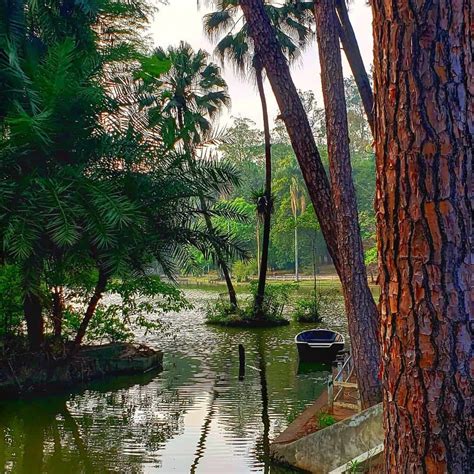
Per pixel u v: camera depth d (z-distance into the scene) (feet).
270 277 174.09
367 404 25.20
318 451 22.71
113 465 25.50
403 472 7.64
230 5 76.02
